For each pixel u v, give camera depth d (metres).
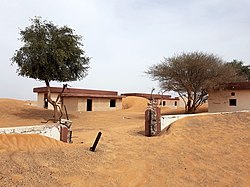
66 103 32.72
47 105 32.47
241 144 10.67
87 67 23.92
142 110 36.56
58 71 21.38
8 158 6.34
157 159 8.45
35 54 20.05
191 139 11.41
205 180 7.14
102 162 7.59
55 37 20.75
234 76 28.41
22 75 21.09
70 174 6.36
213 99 28.06
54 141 8.54
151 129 12.86
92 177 6.44
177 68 26.19
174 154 9.14
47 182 5.75
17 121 18.91
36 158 6.80
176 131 12.69
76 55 22.14
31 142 7.76
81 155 7.84
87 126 18.20
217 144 10.66
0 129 7.56
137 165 7.70
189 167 8.01
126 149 9.41
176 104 51.38
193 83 26.66
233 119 15.48
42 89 32.94
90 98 33.84
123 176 6.81
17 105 26.20
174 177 7.18
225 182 7.09
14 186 5.23
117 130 14.84
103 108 35.53
